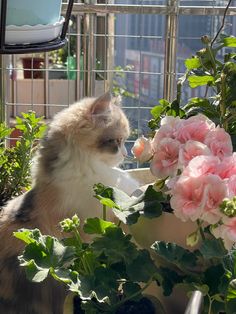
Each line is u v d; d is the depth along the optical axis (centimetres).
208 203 95
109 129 196
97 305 106
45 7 177
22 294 172
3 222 183
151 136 135
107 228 110
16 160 226
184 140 110
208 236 108
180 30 284
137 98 288
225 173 99
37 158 195
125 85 328
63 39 190
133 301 112
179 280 108
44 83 312
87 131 191
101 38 253
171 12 236
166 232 120
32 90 286
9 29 173
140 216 115
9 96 276
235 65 133
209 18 274
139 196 120
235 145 130
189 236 104
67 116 197
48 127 202
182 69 268
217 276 104
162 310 112
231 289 96
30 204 185
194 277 105
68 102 278
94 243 108
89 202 186
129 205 114
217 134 110
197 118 115
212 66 147
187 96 227
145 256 108
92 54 248
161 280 107
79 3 242
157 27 312
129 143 226
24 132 228
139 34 295
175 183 100
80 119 193
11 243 177
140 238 123
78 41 260
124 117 207
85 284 101
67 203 183
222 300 100
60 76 341
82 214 185
